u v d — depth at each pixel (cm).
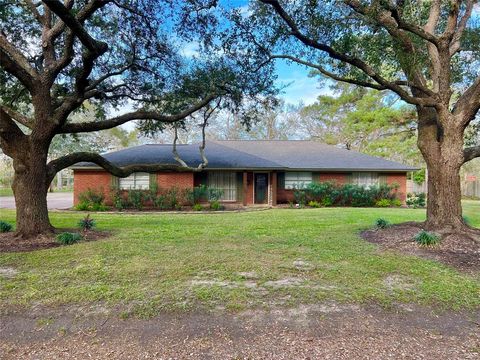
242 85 933
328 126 3062
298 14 686
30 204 704
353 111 2619
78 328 314
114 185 1608
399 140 2505
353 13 680
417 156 2523
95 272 469
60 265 506
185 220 1108
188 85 992
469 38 812
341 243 680
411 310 354
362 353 270
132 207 1561
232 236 771
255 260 540
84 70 703
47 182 736
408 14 772
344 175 1803
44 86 711
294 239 729
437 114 726
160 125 1181
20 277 447
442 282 435
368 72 698
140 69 979
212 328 312
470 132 1126
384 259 545
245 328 312
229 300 372
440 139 734
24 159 703
